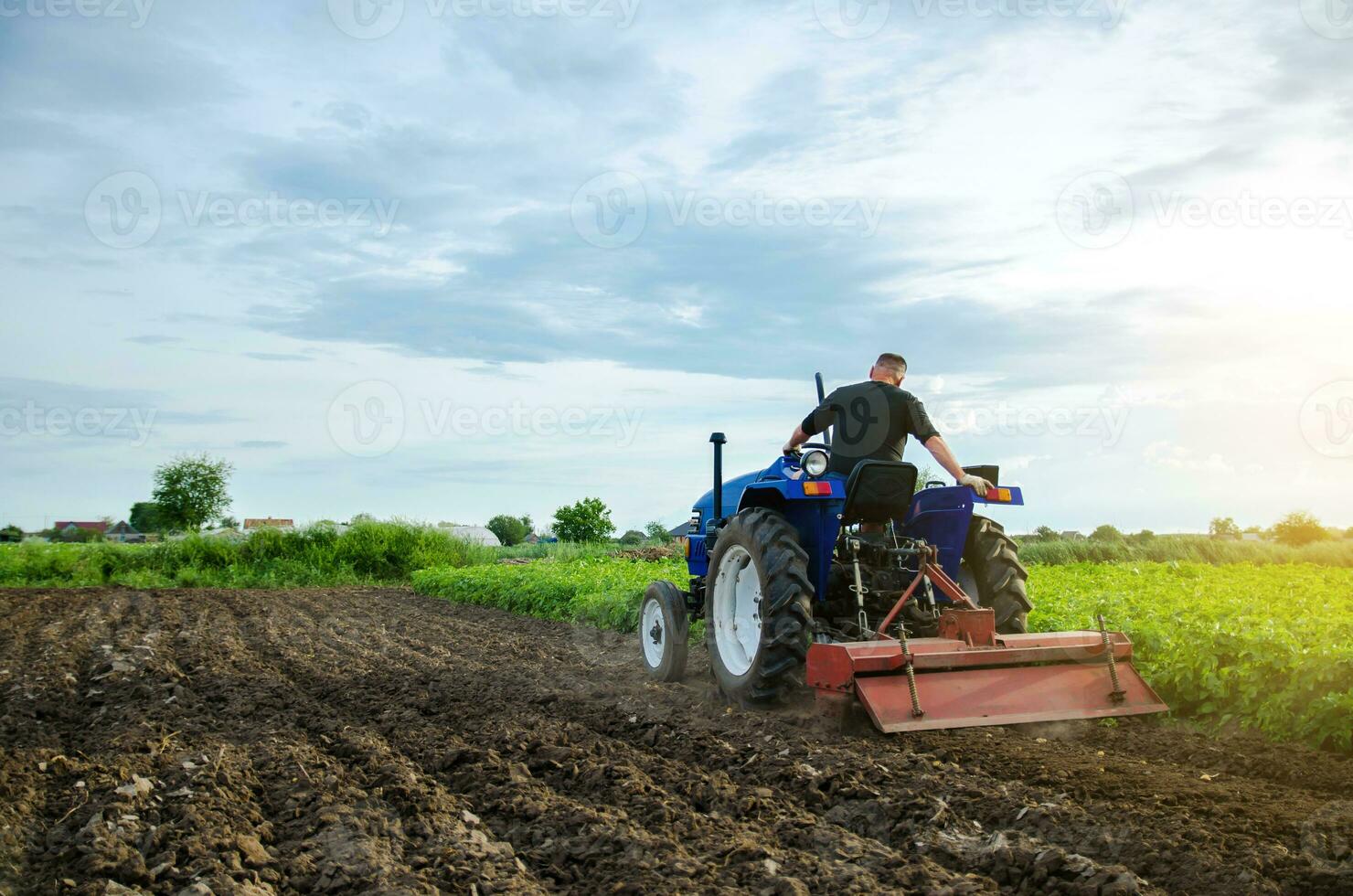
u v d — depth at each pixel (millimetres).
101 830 3793
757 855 3404
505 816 4062
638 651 9953
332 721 6078
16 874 3451
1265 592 9648
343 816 3982
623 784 4305
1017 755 4695
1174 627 6625
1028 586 10203
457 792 4465
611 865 3387
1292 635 5867
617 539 33156
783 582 5695
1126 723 5484
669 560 17812
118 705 6875
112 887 3221
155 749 5254
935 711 5035
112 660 8789
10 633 11664
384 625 13016
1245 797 3949
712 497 7980
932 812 3818
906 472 5719
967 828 3680
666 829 3736
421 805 4113
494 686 7484
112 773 4660
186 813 3980
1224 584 11070
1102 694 5348
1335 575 13445
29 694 7219
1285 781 4340
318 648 10414
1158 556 19266
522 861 3492
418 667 8812
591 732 5570
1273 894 2975
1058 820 3664
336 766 4863
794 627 5621
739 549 6277
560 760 4895
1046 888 3145
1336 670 4965
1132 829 3521
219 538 25641
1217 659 5762
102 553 25047
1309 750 4848
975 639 5289
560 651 10047
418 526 26578
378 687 7652
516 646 10438
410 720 6125
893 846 3611
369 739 5473
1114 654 5441
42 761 4977
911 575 6055
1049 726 5398
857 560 6105
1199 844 3385
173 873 3369
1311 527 25312
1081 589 10625
